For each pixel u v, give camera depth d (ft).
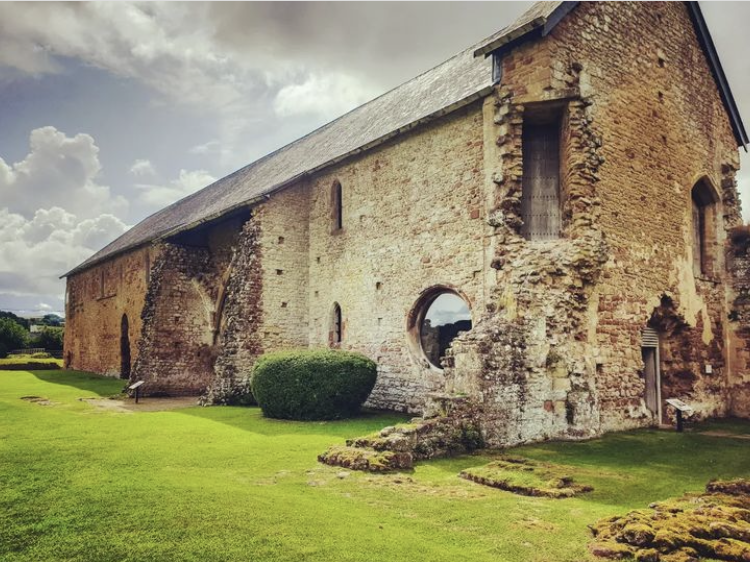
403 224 44.70
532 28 34.04
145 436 30.96
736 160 51.08
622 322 36.81
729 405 46.75
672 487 22.03
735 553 14.10
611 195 37.01
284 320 53.36
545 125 38.04
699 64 47.67
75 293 111.24
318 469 23.75
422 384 41.81
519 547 15.34
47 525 16.14
